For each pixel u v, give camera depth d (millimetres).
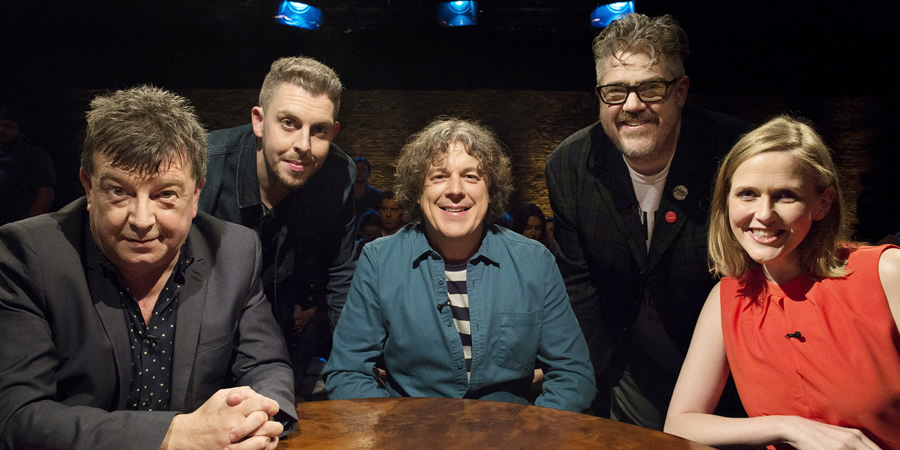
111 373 1172
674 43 1769
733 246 1323
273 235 2229
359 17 6520
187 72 6637
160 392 1246
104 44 6516
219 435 1000
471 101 8336
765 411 1269
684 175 1899
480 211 1593
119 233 1105
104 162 1072
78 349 1156
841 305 1195
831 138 7797
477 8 6461
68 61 6582
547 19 6457
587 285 2121
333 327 2404
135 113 1093
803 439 1130
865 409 1166
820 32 6086
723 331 1340
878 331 1161
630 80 1771
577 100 8312
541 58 6527
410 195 1674
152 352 1248
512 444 1092
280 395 1192
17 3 6285
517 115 8344
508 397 1606
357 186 5668
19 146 3852
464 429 1165
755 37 6148
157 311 1253
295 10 6441
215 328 1268
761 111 7789
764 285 1301
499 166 1641
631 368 2176
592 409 1623
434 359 1585
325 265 2383
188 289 1268
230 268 1324
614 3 6227
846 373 1177
